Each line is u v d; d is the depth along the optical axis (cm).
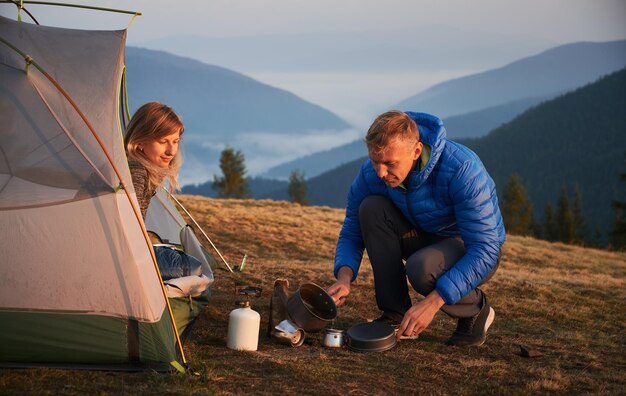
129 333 367
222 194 7556
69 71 402
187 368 362
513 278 795
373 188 452
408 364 396
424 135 404
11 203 374
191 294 446
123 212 380
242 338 407
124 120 543
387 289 452
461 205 411
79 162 382
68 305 368
